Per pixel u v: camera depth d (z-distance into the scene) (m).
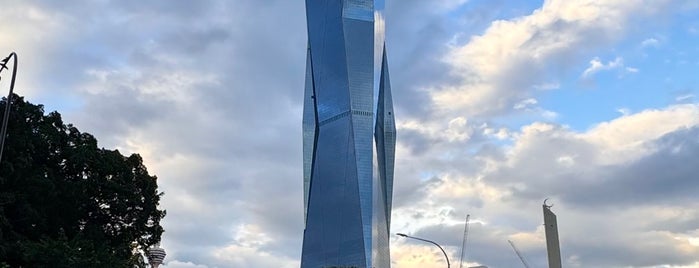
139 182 68.06
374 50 177.50
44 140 60.19
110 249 56.66
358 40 176.25
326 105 176.88
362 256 163.12
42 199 57.53
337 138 173.00
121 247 61.94
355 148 169.75
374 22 179.38
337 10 177.50
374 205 169.00
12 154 55.72
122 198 64.75
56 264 46.78
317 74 179.88
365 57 175.62
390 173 181.88
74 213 61.84
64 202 60.66
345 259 164.88
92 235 61.47
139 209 67.31
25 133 58.06
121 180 65.69
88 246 49.72
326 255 168.12
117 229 66.12
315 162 176.75
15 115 57.03
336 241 167.50
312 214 174.38
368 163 170.12
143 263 62.50
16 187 56.38
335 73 176.00
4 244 50.38
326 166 173.88
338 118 174.12
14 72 31.56
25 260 48.09
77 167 62.59
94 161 63.56
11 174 55.31
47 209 58.94
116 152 67.12
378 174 174.50
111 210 64.56
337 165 172.00
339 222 168.12
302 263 173.25
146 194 68.06
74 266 47.16
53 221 59.72
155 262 45.81
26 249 47.59
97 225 63.16
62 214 61.09
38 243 49.09
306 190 186.38
